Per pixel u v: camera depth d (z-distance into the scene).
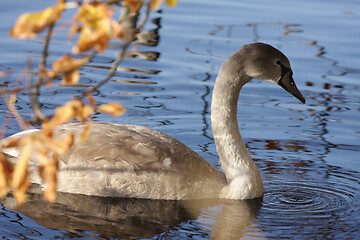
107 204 9.95
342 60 17.62
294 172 11.79
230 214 9.87
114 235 8.75
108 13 4.05
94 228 8.98
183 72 16.25
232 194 10.52
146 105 14.28
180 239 8.71
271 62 10.40
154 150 10.35
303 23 20.66
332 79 16.36
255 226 9.38
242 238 8.89
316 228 9.34
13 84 14.77
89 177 10.12
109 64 16.58
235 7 22.11
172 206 10.07
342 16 21.61
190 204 10.21
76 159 10.12
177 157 10.45
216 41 18.55
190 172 10.39
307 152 12.68
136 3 4.43
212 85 15.52
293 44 18.61
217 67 16.61
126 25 18.16
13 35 3.79
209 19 20.62
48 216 9.32
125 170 10.12
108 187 10.12
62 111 4.52
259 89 16.03
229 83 10.53
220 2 22.66
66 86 14.92
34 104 4.58
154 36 18.78
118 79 15.57
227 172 10.71
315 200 10.55
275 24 20.38
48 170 4.66
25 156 4.63
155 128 13.20
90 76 15.62
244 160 10.67
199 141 12.84
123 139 10.40
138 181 10.14
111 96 14.54
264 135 13.41
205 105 14.44
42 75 4.41
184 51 17.70
